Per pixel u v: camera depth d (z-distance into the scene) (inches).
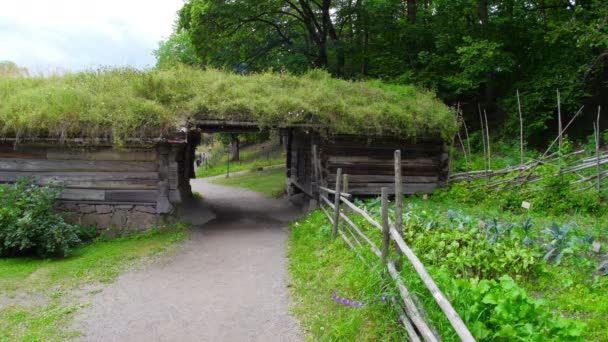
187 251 322.3
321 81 487.8
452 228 248.2
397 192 183.8
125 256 304.3
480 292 137.4
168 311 209.0
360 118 417.1
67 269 273.1
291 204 540.7
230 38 855.7
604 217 309.3
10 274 260.1
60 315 203.0
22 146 378.6
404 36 764.6
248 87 436.8
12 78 454.6
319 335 172.7
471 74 650.8
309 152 484.7
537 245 221.9
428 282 132.6
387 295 164.7
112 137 362.6
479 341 124.3
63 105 366.6
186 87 418.9
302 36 888.3
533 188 366.6
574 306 165.8
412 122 435.5
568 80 585.0
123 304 218.5
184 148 481.7
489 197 391.2
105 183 382.0
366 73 832.9
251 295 227.9
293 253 302.8
